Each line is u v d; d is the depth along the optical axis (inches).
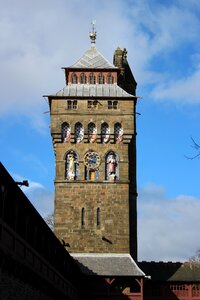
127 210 3575.3
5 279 1445.6
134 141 4018.2
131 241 3762.3
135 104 3875.5
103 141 3698.3
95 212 3570.4
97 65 3885.3
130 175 3900.1
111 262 3425.2
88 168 3654.0
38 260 1861.5
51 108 3735.2
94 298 3321.9
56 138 3681.1
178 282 3718.0
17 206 1563.7
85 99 3754.9
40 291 1932.8
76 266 2997.0
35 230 1811.0
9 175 1408.7
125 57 4429.1
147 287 3713.1
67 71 3870.6
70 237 3518.7
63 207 3575.3
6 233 1434.5
